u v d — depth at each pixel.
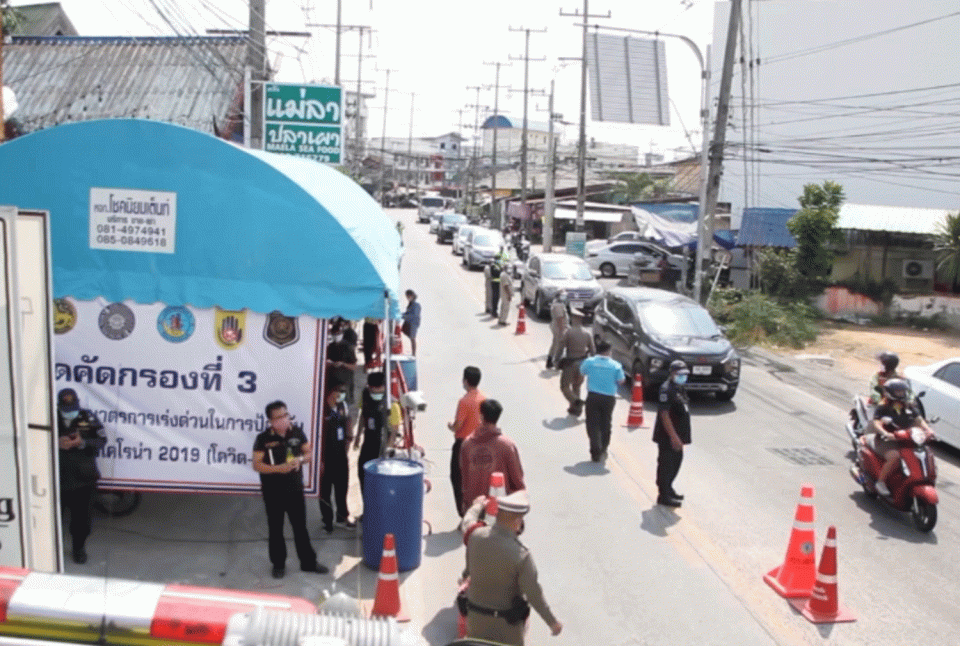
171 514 9.45
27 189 8.36
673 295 18.36
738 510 10.62
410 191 131.50
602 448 12.18
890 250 31.17
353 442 12.39
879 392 12.02
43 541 4.73
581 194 39.34
